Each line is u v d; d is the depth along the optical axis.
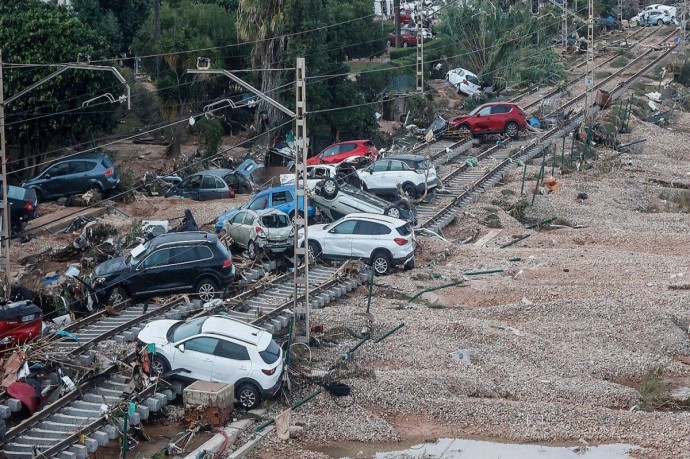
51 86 63.25
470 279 46.84
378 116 83.12
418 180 58.88
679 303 43.44
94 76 65.62
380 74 90.31
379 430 30.89
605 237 55.72
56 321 38.84
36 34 63.16
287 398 32.72
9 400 31.27
